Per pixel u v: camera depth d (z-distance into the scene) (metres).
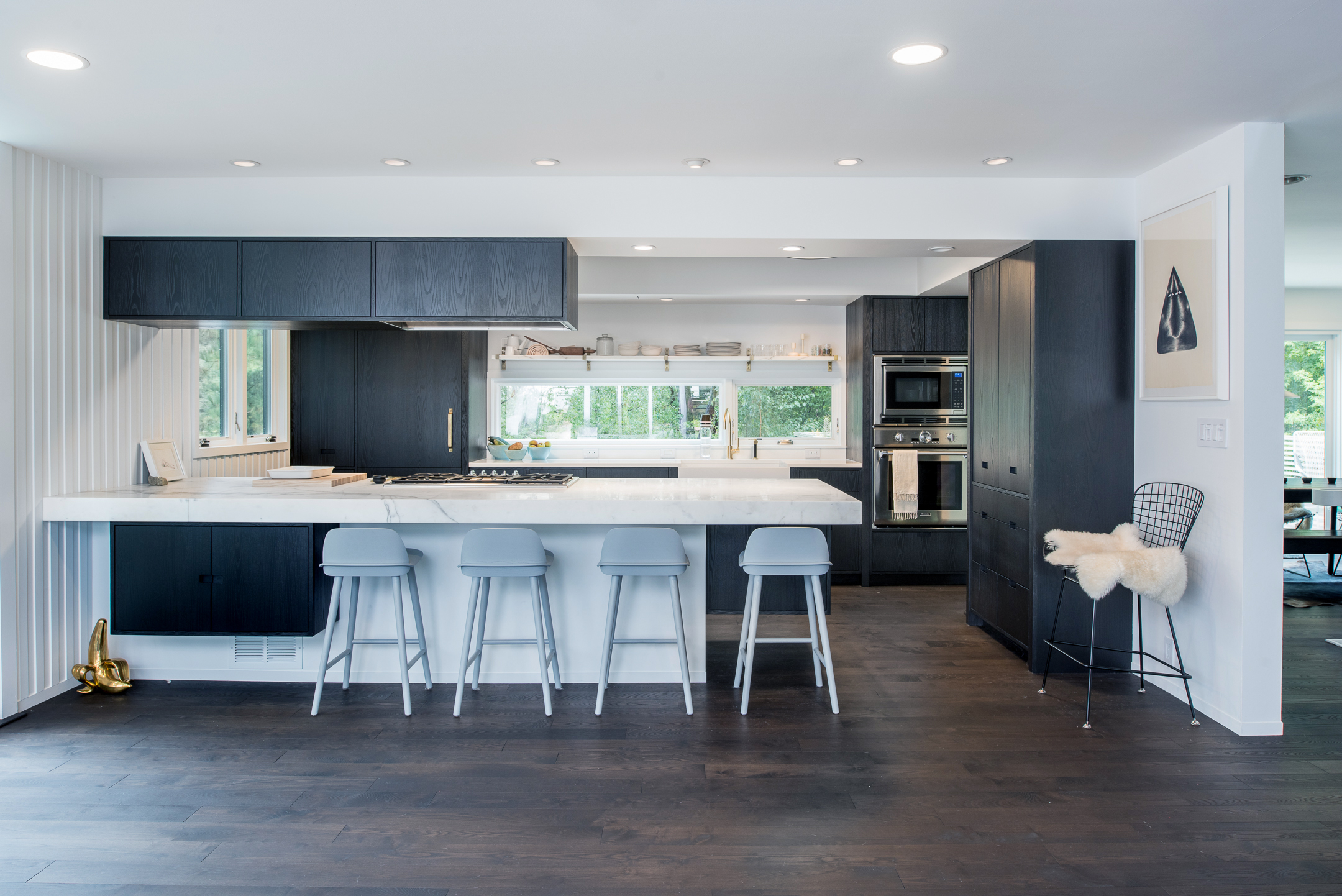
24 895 2.18
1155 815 2.63
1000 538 4.57
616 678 3.94
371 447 6.12
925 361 6.24
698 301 6.62
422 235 4.06
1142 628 4.07
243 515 3.63
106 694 3.78
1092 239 4.09
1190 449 3.66
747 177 4.05
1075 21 2.37
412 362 6.10
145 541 3.69
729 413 6.87
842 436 6.91
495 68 2.71
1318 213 4.70
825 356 6.68
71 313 3.82
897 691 3.84
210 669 3.97
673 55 2.61
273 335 6.04
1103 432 4.12
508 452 6.52
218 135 3.38
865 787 2.82
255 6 2.28
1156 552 3.44
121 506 3.65
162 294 4.02
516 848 2.42
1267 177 3.26
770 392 6.97
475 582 3.53
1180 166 3.70
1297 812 2.66
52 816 2.60
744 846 2.43
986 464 4.78
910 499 6.24
